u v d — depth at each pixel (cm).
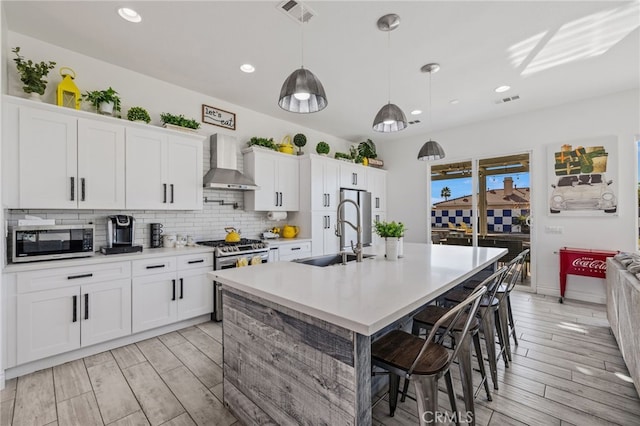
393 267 205
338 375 116
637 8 217
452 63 298
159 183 306
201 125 371
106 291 254
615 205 373
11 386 203
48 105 237
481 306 201
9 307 209
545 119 423
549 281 423
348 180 515
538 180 430
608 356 242
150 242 329
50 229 237
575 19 230
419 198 561
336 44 265
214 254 328
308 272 189
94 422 169
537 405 182
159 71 315
